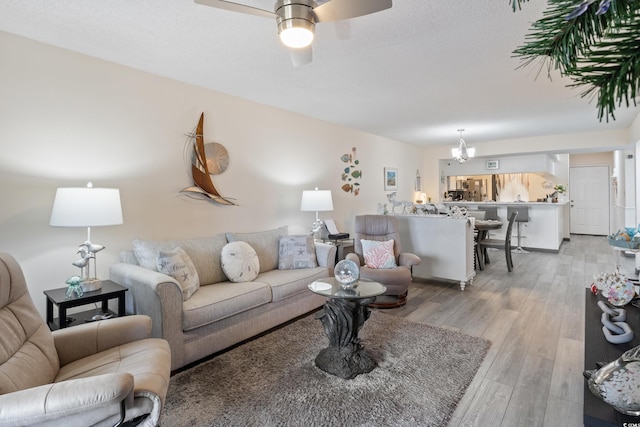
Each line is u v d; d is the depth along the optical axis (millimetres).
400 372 2371
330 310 2465
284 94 3770
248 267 3178
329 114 4703
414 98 3951
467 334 2990
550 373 2350
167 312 2264
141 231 3041
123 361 1666
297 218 4641
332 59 2822
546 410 1964
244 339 2795
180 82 3312
